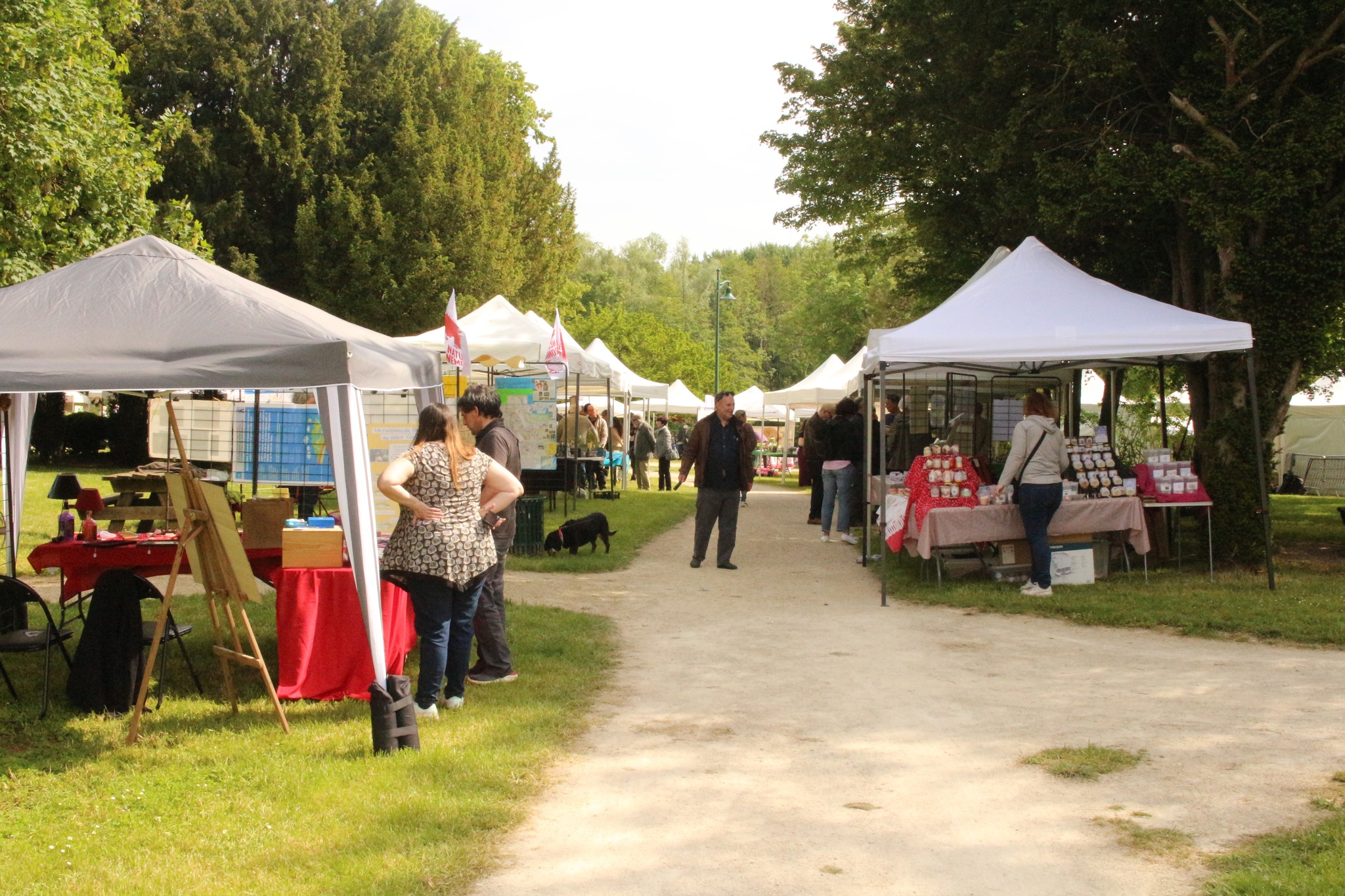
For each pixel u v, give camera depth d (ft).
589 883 12.08
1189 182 35.06
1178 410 70.28
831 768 16.12
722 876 12.25
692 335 323.37
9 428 26.86
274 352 16.75
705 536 38.58
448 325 28.91
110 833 13.42
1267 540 31.24
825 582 35.42
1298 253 34.53
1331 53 34.27
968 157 44.47
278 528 21.30
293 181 91.30
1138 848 12.93
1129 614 27.43
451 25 107.65
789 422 111.24
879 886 11.95
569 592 32.99
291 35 92.53
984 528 31.94
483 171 105.40
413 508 17.80
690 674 22.43
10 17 44.11
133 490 38.09
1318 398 81.76
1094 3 38.45
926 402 49.03
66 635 19.40
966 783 15.38
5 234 45.27
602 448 71.97
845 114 50.14
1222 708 19.24
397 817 13.87
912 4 44.60
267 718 18.52
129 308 17.71
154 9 88.89
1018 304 32.86
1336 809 14.02
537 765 16.17
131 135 55.77
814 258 192.54
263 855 12.69
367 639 18.53
